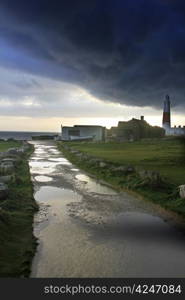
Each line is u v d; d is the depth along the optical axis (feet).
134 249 41.60
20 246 41.24
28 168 127.34
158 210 62.23
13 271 33.88
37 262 36.91
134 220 55.42
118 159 142.41
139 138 350.84
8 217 52.06
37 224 52.31
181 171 104.27
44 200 71.26
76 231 48.96
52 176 110.01
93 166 126.52
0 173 98.78
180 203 61.82
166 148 215.31
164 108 482.28
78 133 378.53
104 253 40.04
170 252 40.57
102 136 377.71
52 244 42.98
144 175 85.35
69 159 172.55
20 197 69.41
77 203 68.49
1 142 310.04
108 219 55.88
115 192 81.46
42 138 414.21
